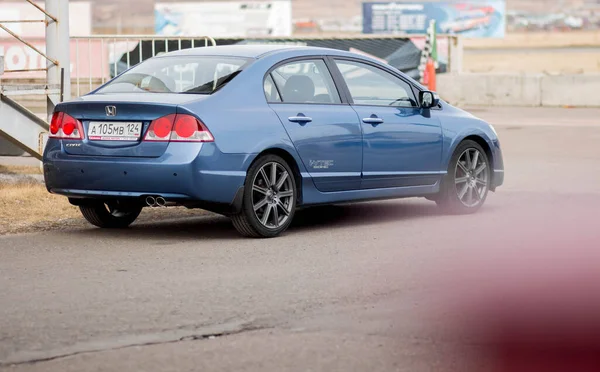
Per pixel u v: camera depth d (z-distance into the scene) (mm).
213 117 10977
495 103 37375
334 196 12117
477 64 66062
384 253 10430
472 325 7457
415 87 13133
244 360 6645
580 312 7805
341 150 12062
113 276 9281
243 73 11500
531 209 13781
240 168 11102
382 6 62156
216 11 57906
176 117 10859
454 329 7355
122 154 11047
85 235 11766
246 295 8469
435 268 9617
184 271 9508
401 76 13023
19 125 15055
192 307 8047
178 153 10828
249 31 57562
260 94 11508
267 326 7477
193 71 11727
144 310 7953
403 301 8242
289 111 11656
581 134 25844
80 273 9438
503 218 12961
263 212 11469
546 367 6375
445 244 10977
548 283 8906
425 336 7176
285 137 11508
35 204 13781
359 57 12680
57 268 9688
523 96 37031
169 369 6473
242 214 11242
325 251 10570
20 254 10477
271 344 7008
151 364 6574
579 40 103875
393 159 12617
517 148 22516
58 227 12383
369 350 6848
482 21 63500
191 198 10906
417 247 10797
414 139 12812
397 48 36375
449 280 9039
